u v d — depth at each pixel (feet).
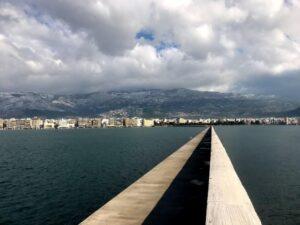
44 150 300.20
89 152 255.70
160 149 266.57
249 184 118.73
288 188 111.55
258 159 191.21
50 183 122.72
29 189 112.27
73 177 134.92
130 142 371.56
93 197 97.71
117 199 47.98
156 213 41.47
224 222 22.03
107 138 497.05
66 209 85.30
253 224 21.67
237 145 301.43
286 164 169.68
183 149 134.10
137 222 37.58
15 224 73.97
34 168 170.81
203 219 39.99
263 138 420.36
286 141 359.05
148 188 56.59
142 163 175.73
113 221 37.70
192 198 49.88
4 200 96.07
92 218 38.65
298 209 87.76
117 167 161.17
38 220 76.59
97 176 134.92
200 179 65.82
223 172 42.96
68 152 265.75
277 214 83.97
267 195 102.47
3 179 135.85
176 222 38.83
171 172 74.90
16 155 255.50
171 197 50.44
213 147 93.91
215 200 27.53
